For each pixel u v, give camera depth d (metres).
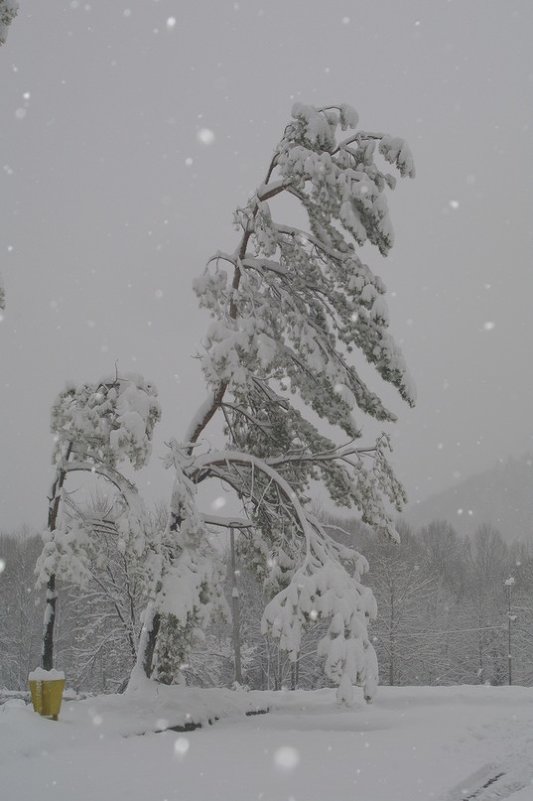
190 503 16.14
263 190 17.39
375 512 16.91
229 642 39.97
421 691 17.88
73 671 38.88
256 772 8.95
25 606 45.50
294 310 17.16
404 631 43.75
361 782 8.22
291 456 18.02
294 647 13.66
